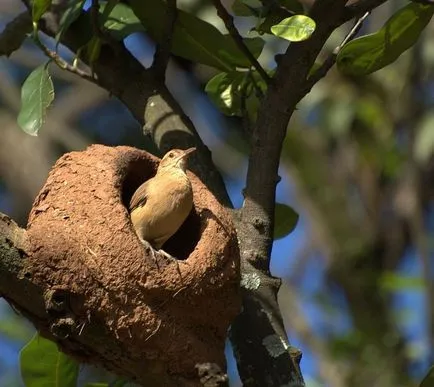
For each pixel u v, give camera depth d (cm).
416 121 1452
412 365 1373
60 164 773
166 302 691
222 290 713
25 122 795
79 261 677
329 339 1444
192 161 838
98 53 846
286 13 788
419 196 1430
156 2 853
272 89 762
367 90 1510
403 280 1310
